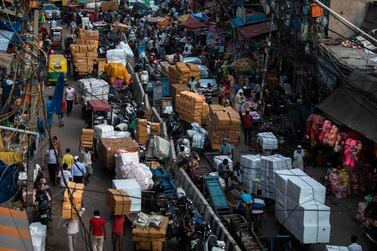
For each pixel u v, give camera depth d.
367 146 31.52
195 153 34.56
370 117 30.70
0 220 19.58
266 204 30.08
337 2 39.50
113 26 63.59
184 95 40.47
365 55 35.44
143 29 65.50
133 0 76.69
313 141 34.78
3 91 32.19
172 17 69.00
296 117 38.09
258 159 30.58
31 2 33.44
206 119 39.66
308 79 36.84
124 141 34.25
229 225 26.73
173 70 46.00
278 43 40.41
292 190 26.45
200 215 27.66
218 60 52.12
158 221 25.62
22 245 18.42
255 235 25.52
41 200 26.31
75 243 25.59
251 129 38.34
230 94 43.91
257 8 54.38
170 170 33.78
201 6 69.50
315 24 36.53
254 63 47.00
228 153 34.84
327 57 33.91
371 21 39.25
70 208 24.52
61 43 59.00
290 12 39.84
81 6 74.75
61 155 33.69
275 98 41.12
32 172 26.02
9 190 24.45
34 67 24.97
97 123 38.19
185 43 58.75
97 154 35.62
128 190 27.91
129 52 52.53
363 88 30.62
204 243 24.92
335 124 32.97
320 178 33.09
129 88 47.44
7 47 33.78
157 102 43.53
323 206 25.73
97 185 32.09
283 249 25.72
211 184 29.64
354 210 29.98
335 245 26.36
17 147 26.45
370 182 31.30
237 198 28.55
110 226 27.75
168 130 38.69
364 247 26.77
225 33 56.75
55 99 30.17
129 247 26.31
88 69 49.50
